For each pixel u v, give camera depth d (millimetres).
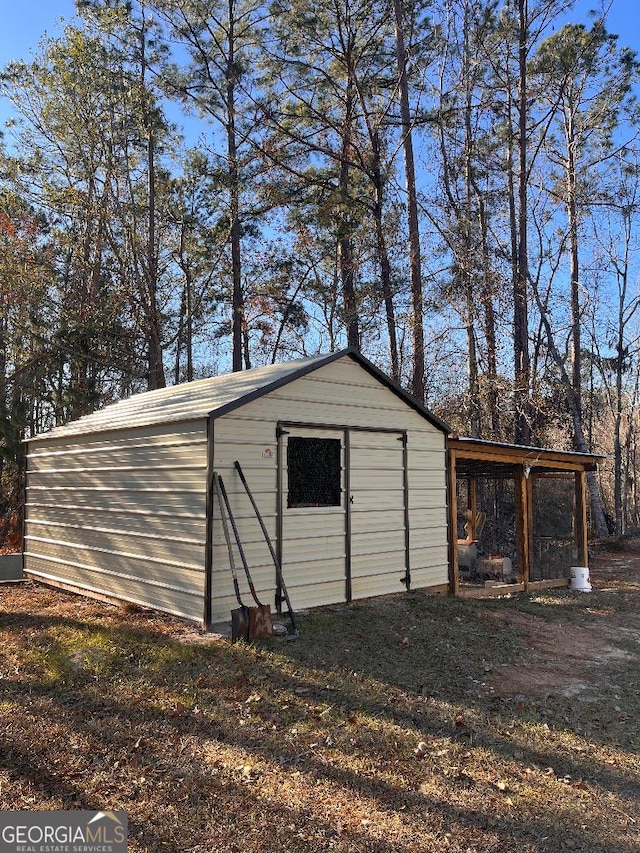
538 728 4770
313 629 6828
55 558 9844
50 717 4578
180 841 3174
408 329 18375
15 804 3453
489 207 21719
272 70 19641
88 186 20062
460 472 12312
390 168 19000
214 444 6867
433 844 3225
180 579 7105
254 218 21188
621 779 4039
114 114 19750
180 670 5496
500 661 6441
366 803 3578
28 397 17203
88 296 19125
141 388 21953
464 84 20047
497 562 11727
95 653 5887
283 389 7617
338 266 21141
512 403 18344
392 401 9031
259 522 7012
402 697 5188
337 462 8219
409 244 17578
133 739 4246
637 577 13266
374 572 8531
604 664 6625
